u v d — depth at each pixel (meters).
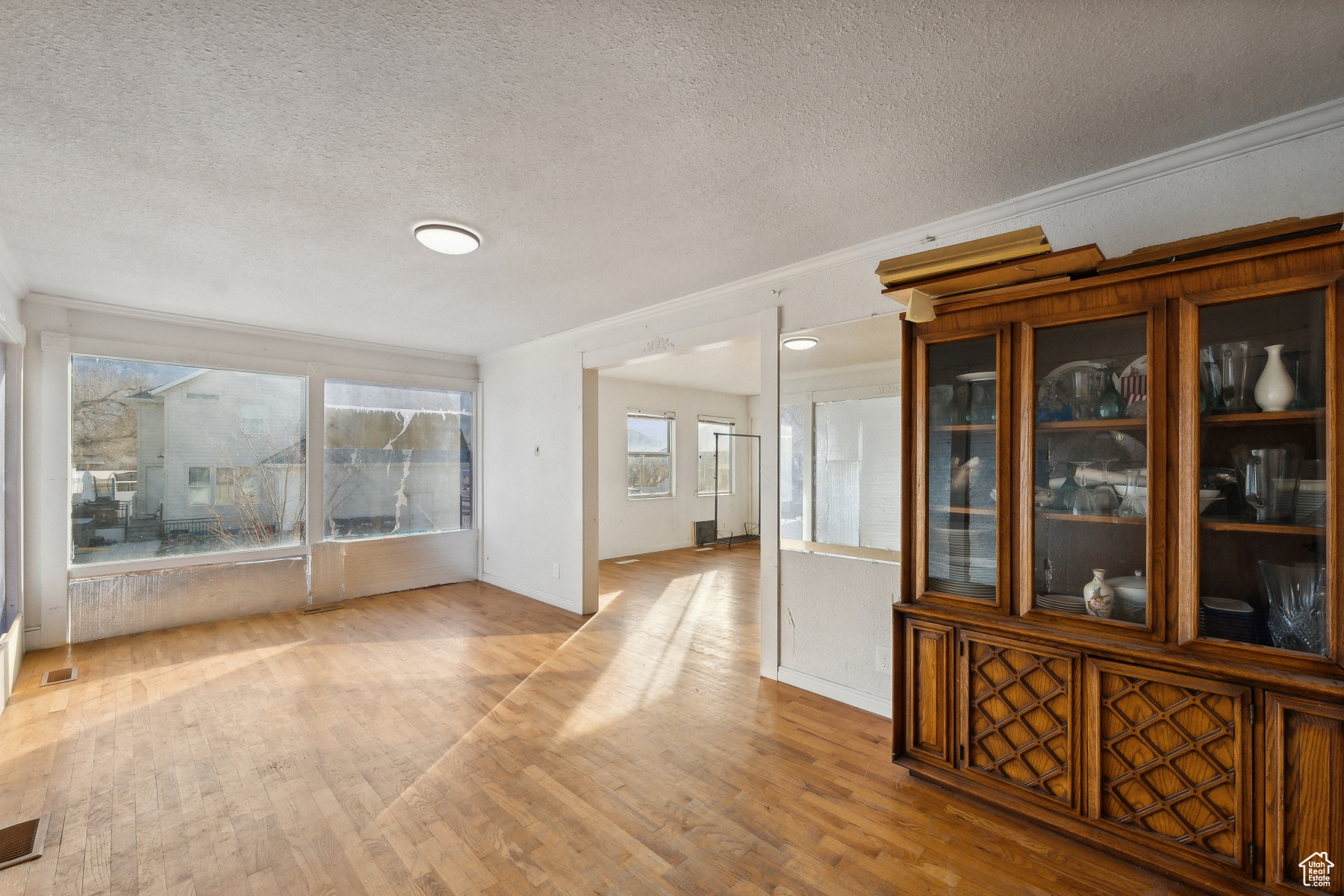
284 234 2.80
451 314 4.38
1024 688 2.02
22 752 2.53
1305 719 1.53
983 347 2.18
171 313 4.28
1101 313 1.88
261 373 4.83
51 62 1.56
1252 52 1.55
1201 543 1.71
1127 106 1.81
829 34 1.49
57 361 3.92
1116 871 1.79
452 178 2.26
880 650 2.92
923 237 2.73
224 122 1.87
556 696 3.13
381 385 5.50
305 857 1.87
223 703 3.03
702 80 1.67
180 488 4.46
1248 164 1.97
